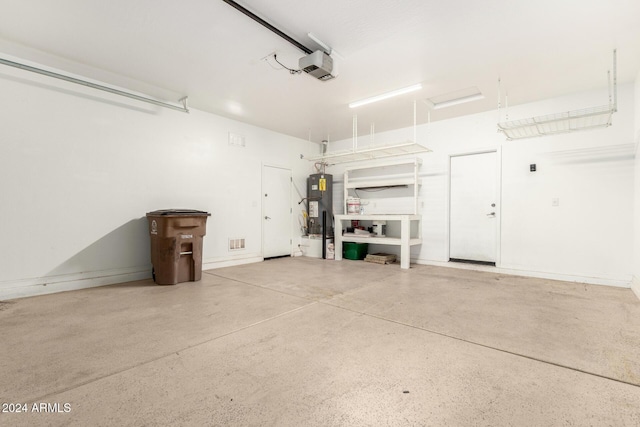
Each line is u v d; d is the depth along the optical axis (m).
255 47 3.12
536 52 3.15
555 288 3.81
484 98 4.42
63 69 3.60
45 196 3.52
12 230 3.32
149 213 4.14
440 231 5.47
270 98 4.49
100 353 2.03
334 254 6.33
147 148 4.39
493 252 4.99
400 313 2.85
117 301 3.23
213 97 4.47
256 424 1.34
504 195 4.77
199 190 5.01
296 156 6.88
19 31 2.86
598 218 4.02
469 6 2.45
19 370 1.80
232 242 5.52
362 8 2.49
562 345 2.15
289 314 2.83
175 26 2.77
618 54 3.17
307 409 1.45
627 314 2.81
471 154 5.22
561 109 4.30
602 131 3.99
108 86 4.00
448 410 1.44
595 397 1.54
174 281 3.99
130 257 4.21
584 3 2.39
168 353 2.03
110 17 2.64
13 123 3.32
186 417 1.39
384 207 6.28
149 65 3.51
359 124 5.83
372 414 1.41
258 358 1.97
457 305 3.11
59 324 2.55
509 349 2.09
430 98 4.57
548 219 4.39
